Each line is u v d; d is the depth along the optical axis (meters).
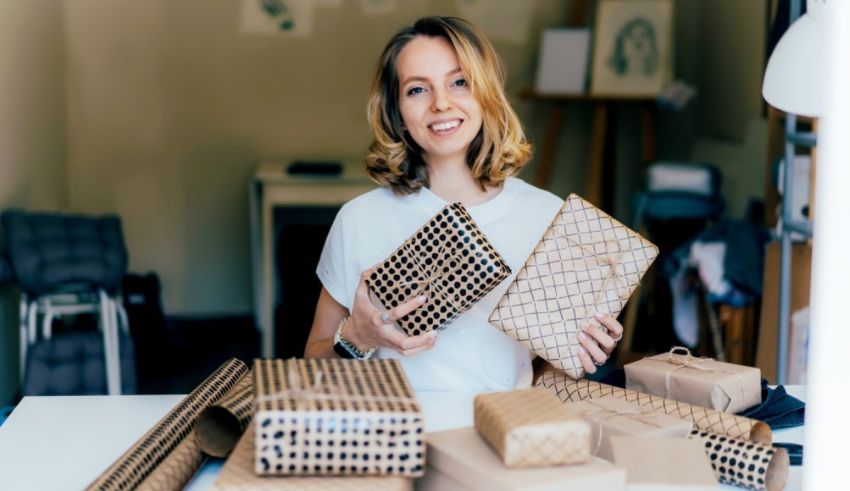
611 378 2.19
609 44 6.82
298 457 1.44
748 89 6.03
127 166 6.54
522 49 7.03
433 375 2.21
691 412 1.84
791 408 2.00
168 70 6.52
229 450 1.78
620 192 7.18
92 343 4.25
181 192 6.62
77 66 6.40
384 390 1.54
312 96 6.68
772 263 4.13
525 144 2.26
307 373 1.61
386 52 2.18
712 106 6.84
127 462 1.67
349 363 1.69
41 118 5.45
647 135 6.86
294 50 6.62
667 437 1.68
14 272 4.14
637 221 6.17
